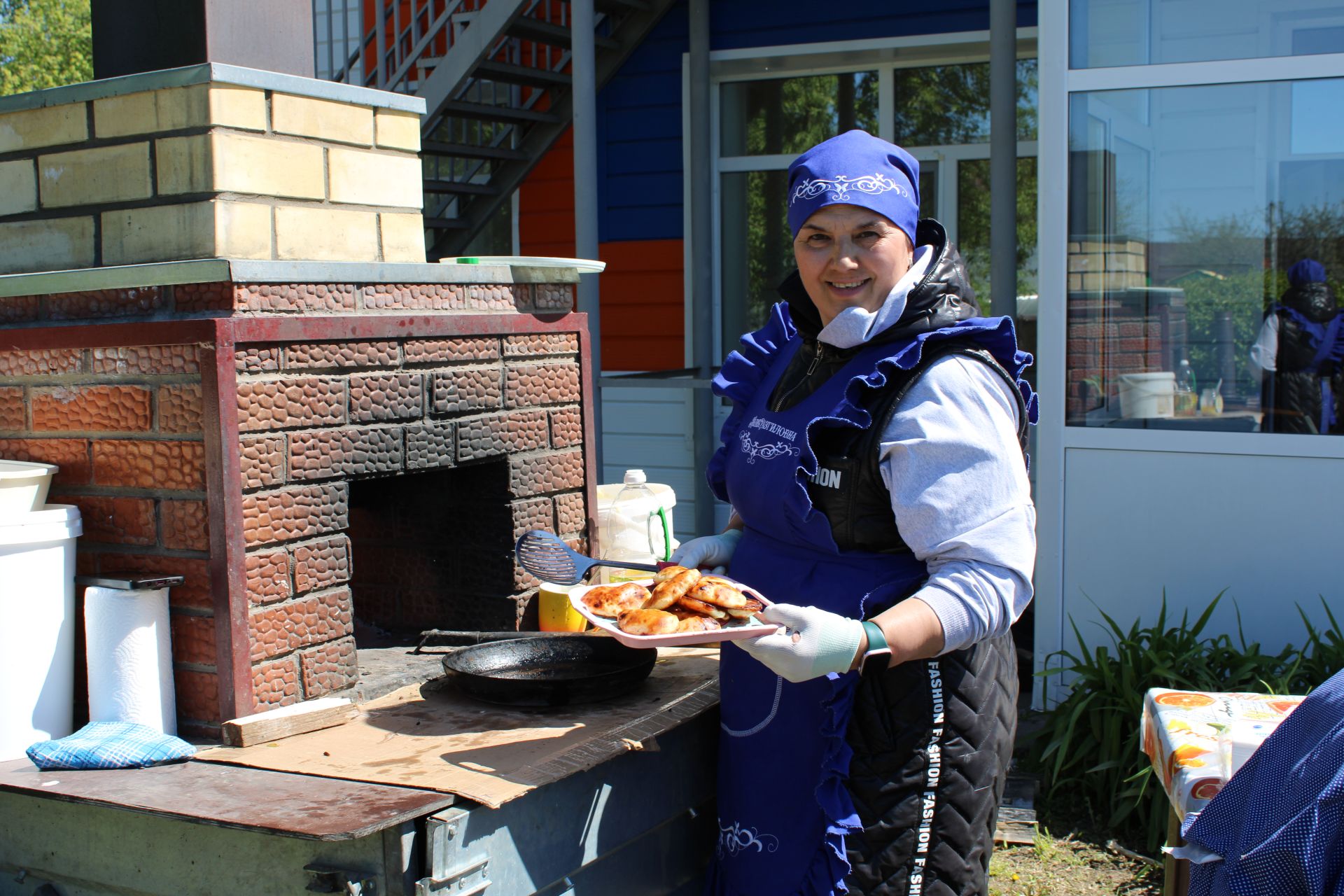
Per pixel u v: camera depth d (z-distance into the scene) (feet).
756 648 5.46
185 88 6.77
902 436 5.84
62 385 7.04
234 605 6.56
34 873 6.49
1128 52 13.34
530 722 6.79
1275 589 12.99
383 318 7.36
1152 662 12.39
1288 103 12.85
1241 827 5.15
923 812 6.05
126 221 7.10
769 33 22.24
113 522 6.95
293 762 6.14
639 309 23.85
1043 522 13.76
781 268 23.57
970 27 21.02
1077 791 12.57
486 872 5.68
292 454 6.84
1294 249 12.92
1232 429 13.16
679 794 7.17
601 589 6.62
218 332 6.36
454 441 8.00
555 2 23.41
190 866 5.97
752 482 6.55
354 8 25.07
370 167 7.77
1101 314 13.58
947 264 6.21
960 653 6.08
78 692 7.09
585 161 18.29
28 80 85.81
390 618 9.43
